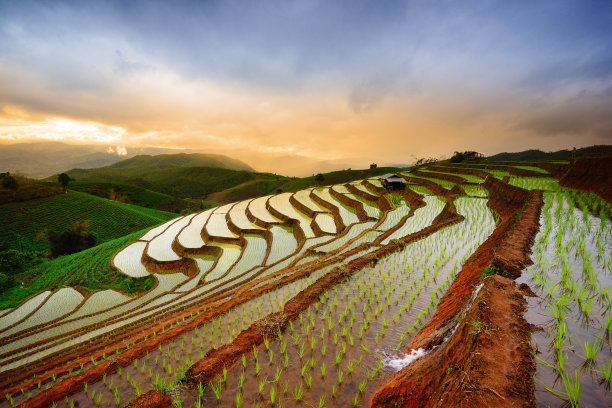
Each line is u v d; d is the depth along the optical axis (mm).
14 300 30891
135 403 4715
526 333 4129
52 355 13914
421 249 12375
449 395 3301
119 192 114750
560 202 14812
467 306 5523
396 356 5516
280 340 6273
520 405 2936
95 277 34688
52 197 74938
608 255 7531
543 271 6723
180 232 45906
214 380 5180
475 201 24719
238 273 25969
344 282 9234
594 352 3684
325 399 4617
